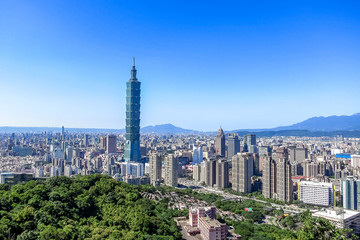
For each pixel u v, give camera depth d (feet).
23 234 623.77
